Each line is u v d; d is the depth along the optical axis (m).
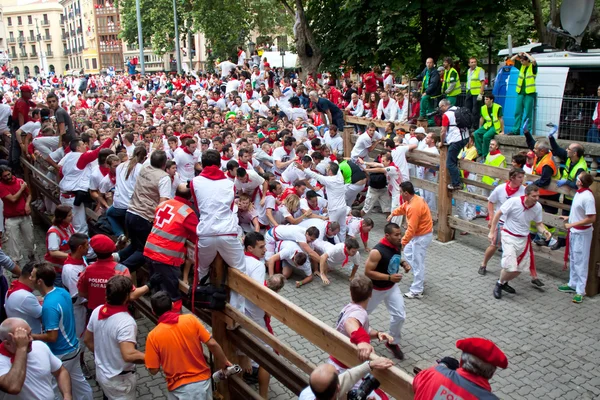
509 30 25.92
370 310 6.84
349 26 21.33
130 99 23.89
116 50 87.69
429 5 18.53
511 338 7.32
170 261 5.51
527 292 8.74
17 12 108.69
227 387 5.84
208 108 18.23
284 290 8.91
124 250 6.66
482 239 11.18
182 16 44.19
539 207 8.16
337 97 20.00
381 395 4.43
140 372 6.87
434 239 11.22
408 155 11.63
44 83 51.75
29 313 5.79
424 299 8.52
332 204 9.92
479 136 13.30
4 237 9.53
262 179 9.68
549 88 12.89
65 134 10.83
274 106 18.48
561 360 6.80
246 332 5.66
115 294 5.16
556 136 12.81
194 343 4.92
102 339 5.20
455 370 3.38
